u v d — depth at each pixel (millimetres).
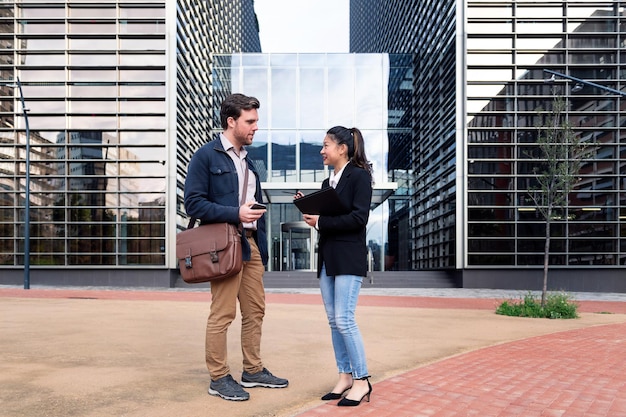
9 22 23531
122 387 4105
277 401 3762
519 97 22594
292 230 28469
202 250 3764
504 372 5000
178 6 24172
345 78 29453
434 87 26266
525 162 22359
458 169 22469
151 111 23344
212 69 29953
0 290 18703
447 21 24438
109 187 23125
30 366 4906
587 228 22000
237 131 4008
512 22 22938
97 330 7637
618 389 4352
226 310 3879
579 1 22797
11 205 22984
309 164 28750
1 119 23281
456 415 3482
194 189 3820
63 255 22812
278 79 29375
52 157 23297
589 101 22484
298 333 7609
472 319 10148
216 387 3842
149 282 22781
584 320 10375
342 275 3736
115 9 23531
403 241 28906
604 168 22156
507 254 22031
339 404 3646
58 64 23469
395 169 29172
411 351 6195
